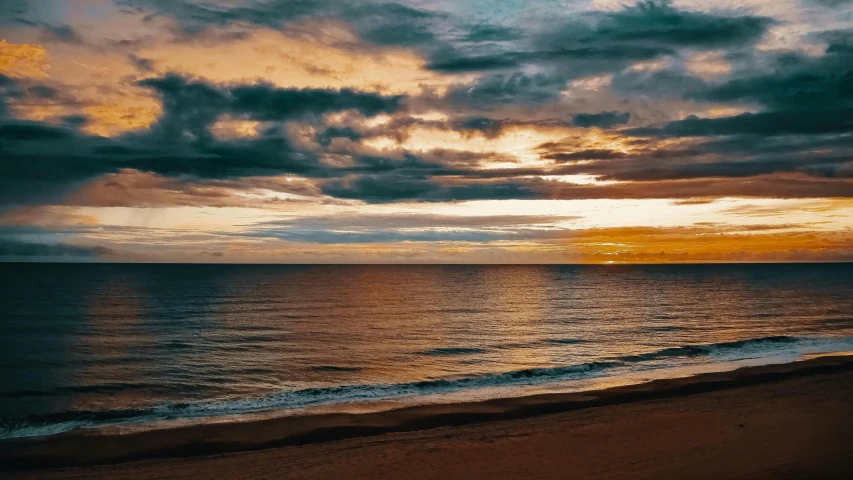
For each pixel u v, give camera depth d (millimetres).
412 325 44719
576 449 12750
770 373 22531
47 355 30375
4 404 19609
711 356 28562
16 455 12898
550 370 24281
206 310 55594
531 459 12062
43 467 12133
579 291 88750
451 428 15133
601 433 14172
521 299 72312
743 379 21469
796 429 14094
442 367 27047
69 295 73312
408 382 22422
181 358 29562
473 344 34594
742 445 12734
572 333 39594
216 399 20172
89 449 13367
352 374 25344
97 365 27562
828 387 19656
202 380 24016
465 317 50938
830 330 39594
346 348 33094
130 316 49688
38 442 13922
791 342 32938
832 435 13508
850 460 11523
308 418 16359
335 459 12305
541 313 54312
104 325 43406
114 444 13766
